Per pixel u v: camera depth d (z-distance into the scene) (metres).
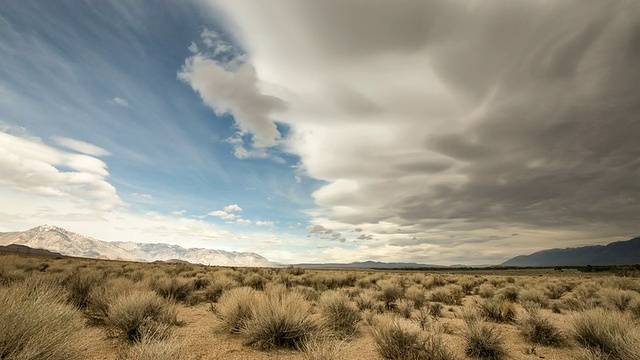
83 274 12.75
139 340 6.27
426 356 6.21
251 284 19.45
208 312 10.84
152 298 8.53
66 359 4.35
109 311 7.61
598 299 13.99
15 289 5.04
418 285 23.28
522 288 19.53
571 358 6.55
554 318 10.81
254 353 6.43
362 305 12.30
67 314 4.84
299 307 7.83
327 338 6.72
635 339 5.89
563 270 69.88
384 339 6.62
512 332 8.82
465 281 26.95
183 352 5.79
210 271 31.23
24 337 3.98
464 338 7.75
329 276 25.56
